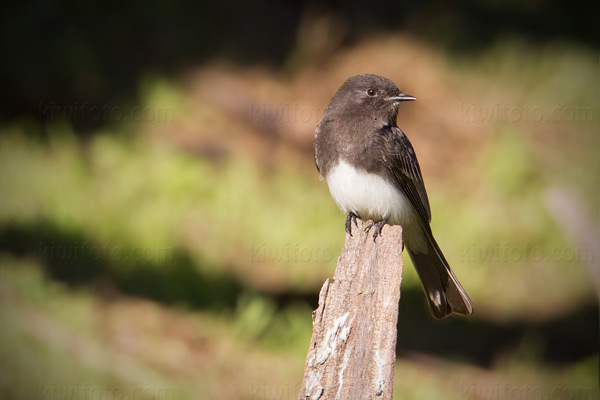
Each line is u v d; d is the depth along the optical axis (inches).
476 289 533.6
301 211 581.0
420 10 844.0
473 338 474.6
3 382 337.4
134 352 372.8
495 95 767.1
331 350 217.6
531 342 473.7
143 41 729.6
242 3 805.2
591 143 728.3
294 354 403.9
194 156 625.0
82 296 415.5
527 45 844.0
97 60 695.7
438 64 783.7
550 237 591.2
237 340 405.4
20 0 711.7
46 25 704.4
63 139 609.0
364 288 223.8
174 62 726.5
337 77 754.8
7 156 573.6
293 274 510.3
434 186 648.4
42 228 488.7
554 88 793.6
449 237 584.1
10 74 657.0
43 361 349.4
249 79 735.1
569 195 393.1
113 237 500.1
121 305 418.0
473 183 661.3
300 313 447.2
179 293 447.2
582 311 524.1
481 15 865.5
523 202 634.2
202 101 690.8
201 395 353.7
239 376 374.9
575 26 895.1
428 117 726.5
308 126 685.3
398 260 226.8
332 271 518.0
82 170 570.9
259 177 614.9
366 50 784.9
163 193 572.4
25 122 633.0
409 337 459.8
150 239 505.7
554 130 738.2
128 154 607.5
